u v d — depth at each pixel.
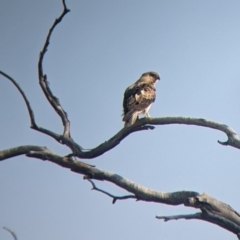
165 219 12.10
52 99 13.56
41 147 13.35
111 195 13.00
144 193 12.70
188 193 12.48
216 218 12.16
